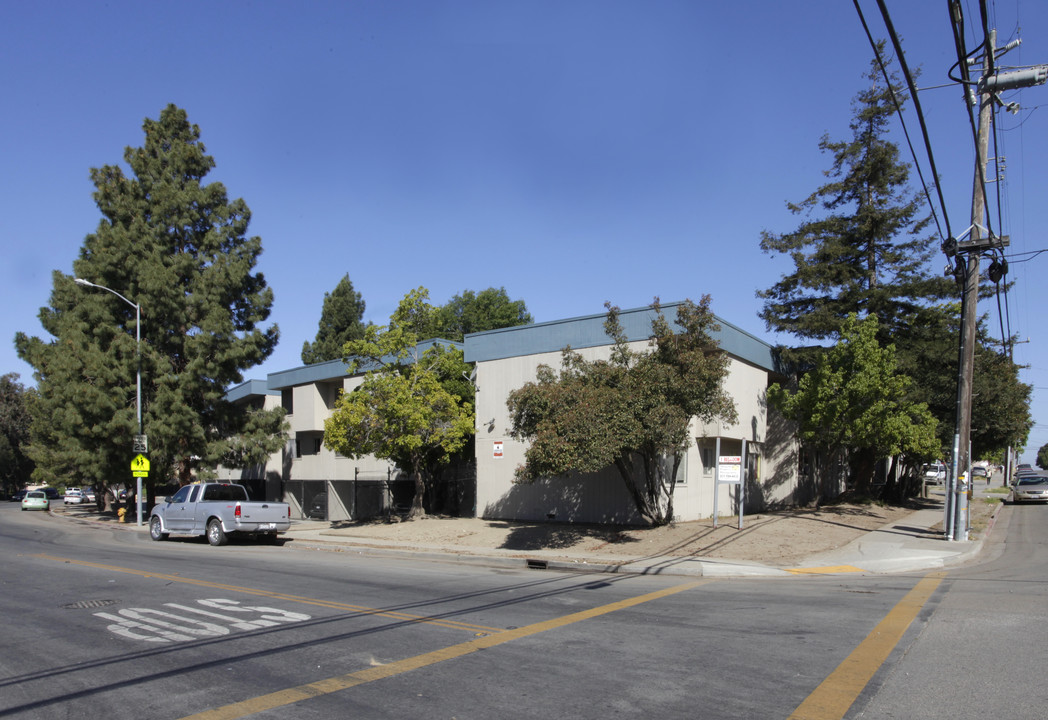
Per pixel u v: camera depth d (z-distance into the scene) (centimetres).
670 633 825
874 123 2606
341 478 3275
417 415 2220
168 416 2845
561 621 899
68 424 2973
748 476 2556
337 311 5838
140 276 2909
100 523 3334
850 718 541
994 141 1462
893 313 2561
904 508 2778
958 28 903
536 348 2359
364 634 830
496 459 2442
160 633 852
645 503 1953
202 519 2109
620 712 555
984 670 662
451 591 1155
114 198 3077
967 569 1398
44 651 774
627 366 1797
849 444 2384
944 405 2609
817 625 863
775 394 2456
